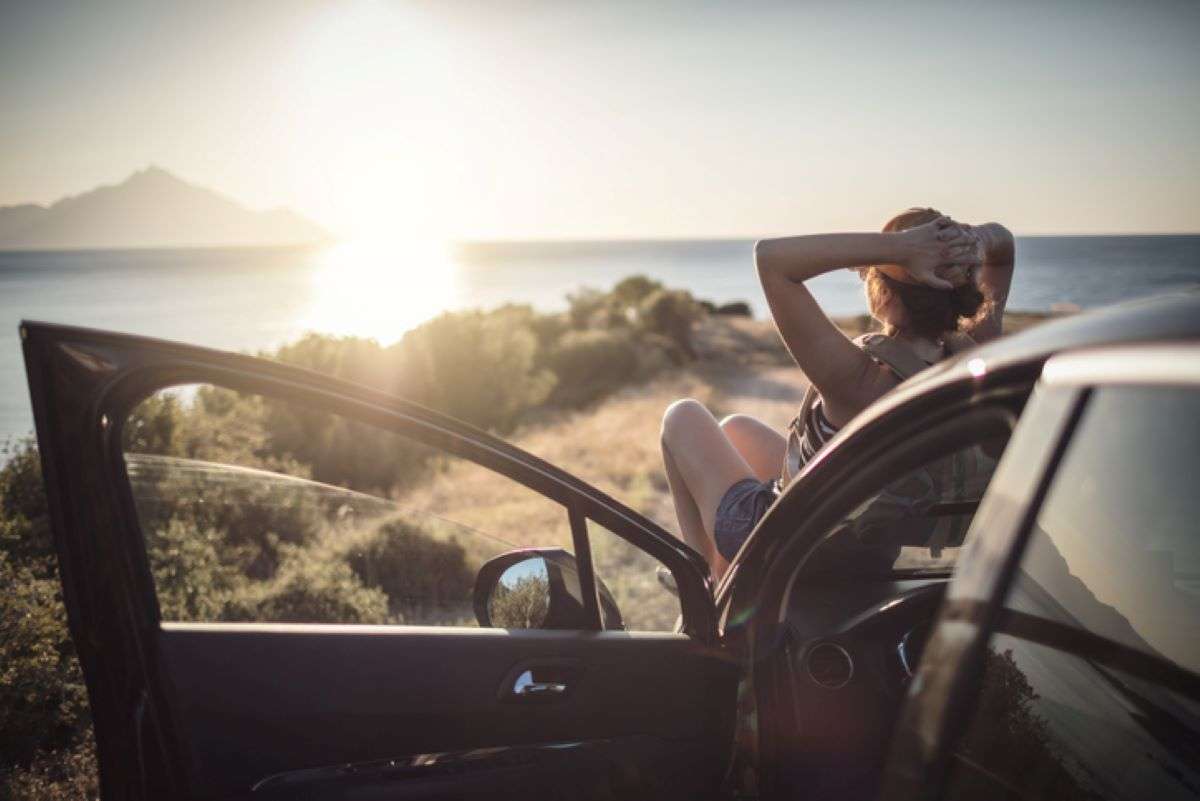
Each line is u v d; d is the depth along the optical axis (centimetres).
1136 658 97
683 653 162
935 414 115
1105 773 95
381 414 150
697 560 167
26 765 267
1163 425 83
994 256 243
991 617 90
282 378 144
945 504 162
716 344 4056
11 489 335
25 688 273
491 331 1620
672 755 160
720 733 158
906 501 157
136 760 133
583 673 160
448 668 153
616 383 2309
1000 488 93
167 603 256
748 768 154
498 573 167
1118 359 81
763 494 243
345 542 267
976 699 96
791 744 152
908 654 161
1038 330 101
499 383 1519
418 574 227
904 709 104
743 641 158
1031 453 89
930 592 168
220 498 272
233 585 268
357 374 1384
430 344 1471
